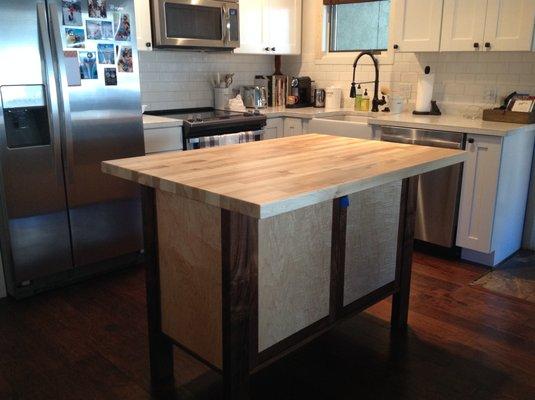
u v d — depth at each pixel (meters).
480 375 2.06
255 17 4.20
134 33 2.94
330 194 1.47
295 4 4.57
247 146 2.24
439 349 2.25
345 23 4.61
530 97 3.27
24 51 2.50
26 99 2.57
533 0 2.99
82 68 2.73
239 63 4.64
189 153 2.04
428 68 3.84
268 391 1.96
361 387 1.98
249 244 1.57
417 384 2.00
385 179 1.68
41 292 2.83
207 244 1.65
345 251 1.98
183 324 1.85
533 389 1.97
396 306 2.38
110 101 2.89
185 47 3.71
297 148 2.18
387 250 2.22
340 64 4.59
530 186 3.45
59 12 2.59
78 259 2.91
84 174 2.84
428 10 3.47
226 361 1.65
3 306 2.66
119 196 3.03
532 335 2.37
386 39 4.34
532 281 2.99
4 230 2.65
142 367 2.11
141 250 3.23
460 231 3.21
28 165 2.61
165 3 3.47
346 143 2.33
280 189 1.43
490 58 3.59
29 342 2.29
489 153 2.98
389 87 4.27
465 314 2.57
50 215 2.74
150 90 4.01
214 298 1.68
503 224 3.21
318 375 2.06
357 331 2.41
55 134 2.66
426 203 3.29
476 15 3.25
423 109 3.88
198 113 4.03
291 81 4.75
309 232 1.79
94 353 2.21
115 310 2.61
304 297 1.83
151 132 3.23
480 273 3.10
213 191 1.41
